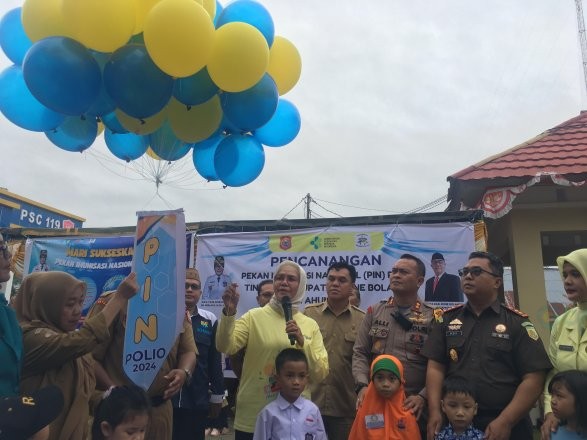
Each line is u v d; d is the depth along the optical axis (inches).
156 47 102.2
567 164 238.7
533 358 104.3
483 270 110.6
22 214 377.7
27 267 257.0
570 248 283.7
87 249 253.4
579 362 101.9
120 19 103.6
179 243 106.8
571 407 95.2
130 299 104.0
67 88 104.3
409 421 108.8
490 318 111.0
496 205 236.1
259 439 110.8
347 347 140.8
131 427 78.0
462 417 101.7
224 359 220.1
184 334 121.5
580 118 282.0
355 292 207.6
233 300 119.2
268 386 121.6
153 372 101.0
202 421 149.0
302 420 111.7
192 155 148.5
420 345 122.8
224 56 108.4
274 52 133.8
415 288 128.1
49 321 91.4
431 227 218.5
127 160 145.3
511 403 101.5
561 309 304.2
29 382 86.8
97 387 110.0
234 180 138.9
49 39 106.1
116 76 105.4
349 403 137.4
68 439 89.2
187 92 115.0
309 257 228.7
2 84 123.8
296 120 143.5
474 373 107.0
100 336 90.5
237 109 120.8
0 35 126.8
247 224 239.9
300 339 115.3
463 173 244.8
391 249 220.5
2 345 79.0
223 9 126.4
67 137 131.8
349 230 227.0
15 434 58.3
